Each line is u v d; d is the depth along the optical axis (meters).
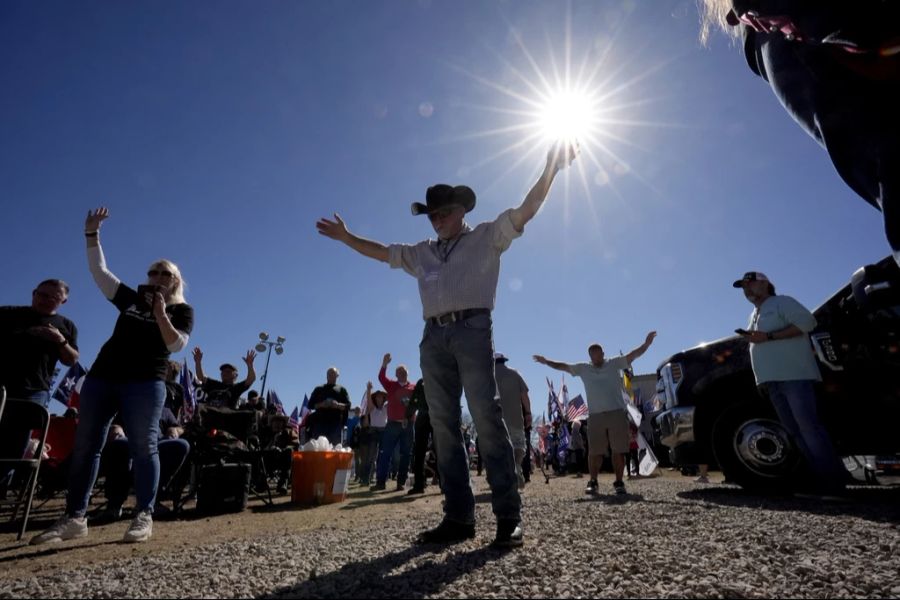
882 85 1.29
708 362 5.30
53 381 4.12
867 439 4.44
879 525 2.74
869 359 4.24
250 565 2.27
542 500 5.03
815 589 1.66
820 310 4.68
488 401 2.53
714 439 5.06
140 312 3.58
